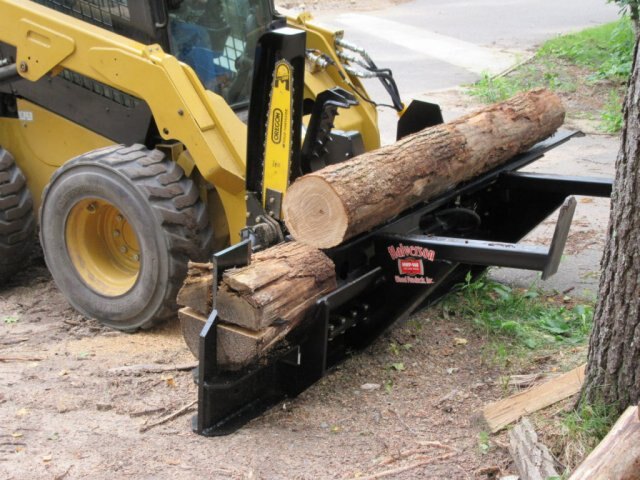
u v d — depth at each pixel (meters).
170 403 4.18
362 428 3.91
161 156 4.81
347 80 5.75
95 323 5.16
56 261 5.15
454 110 10.42
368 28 16.52
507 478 3.38
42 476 3.53
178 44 5.12
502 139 5.00
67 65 5.03
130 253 5.13
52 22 5.01
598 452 2.90
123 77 4.80
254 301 3.60
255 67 4.30
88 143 5.39
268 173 4.43
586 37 13.55
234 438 3.84
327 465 3.60
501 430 3.72
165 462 3.64
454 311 5.10
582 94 11.05
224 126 4.71
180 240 4.66
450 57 13.60
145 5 4.89
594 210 7.05
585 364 3.87
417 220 4.56
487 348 4.64
